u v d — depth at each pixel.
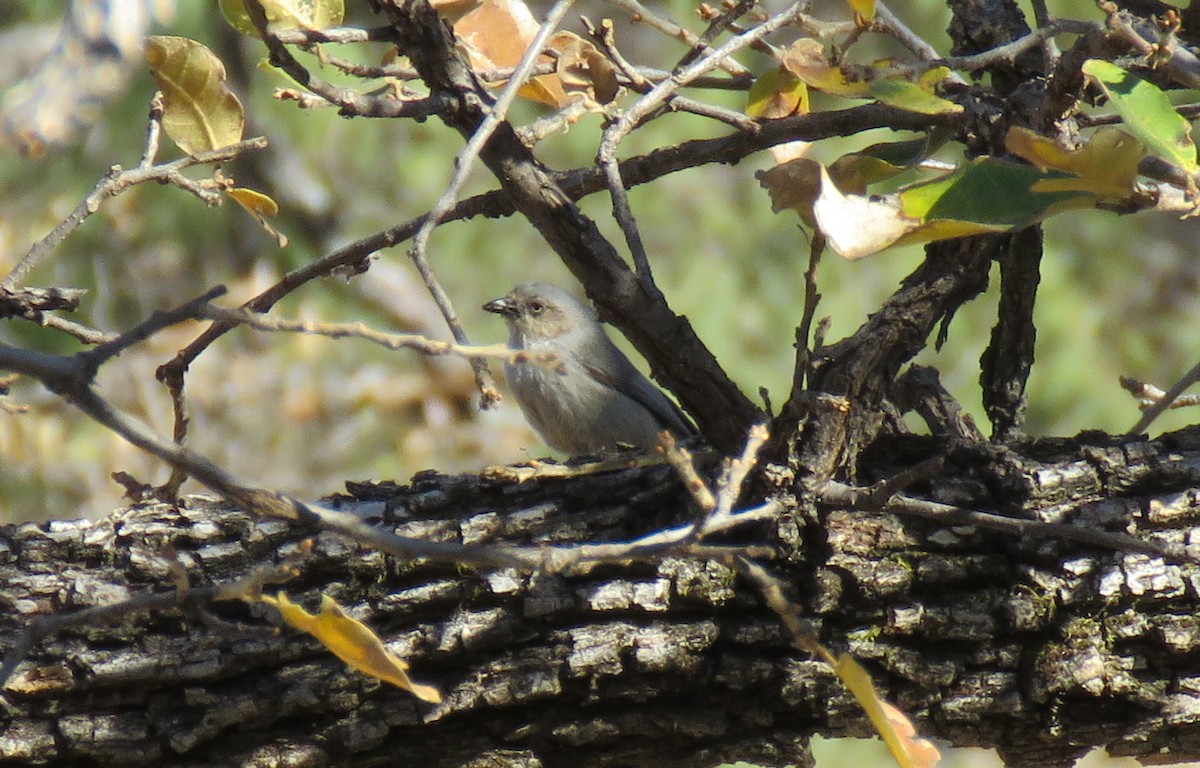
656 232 21.45
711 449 6.14
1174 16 4.82
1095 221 22.89
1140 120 4.91
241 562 5.98
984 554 5.83
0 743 5.73
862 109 6.45
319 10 5.98
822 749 20.31
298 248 21.00
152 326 3.97
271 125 21.19
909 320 5.83
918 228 4.72
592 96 6.67
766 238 21.61
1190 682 5.77
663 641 5.77
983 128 6.00
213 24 20.34
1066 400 20.89
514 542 5.97
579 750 6.01
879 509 5.64
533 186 5.77
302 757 5.84
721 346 20.72
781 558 5.75
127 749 5.78
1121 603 5.76
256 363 16.14
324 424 16.16
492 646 5.84
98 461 15.30
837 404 5.57
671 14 22.12
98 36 12.81
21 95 12.55
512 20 6.76
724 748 5.99
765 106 6.67
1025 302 6.64
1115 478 5.96
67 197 18.42
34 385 15.62
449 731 5.93
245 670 5.84
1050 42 6.56
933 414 6.88
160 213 19.47
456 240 21.73
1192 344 22.36
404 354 19.05
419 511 6.13
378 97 5.66
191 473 4.11
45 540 6.09
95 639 5.84
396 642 5.82
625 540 6.00
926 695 5.84
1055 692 5.77
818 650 4.49
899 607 5.77
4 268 16.25
